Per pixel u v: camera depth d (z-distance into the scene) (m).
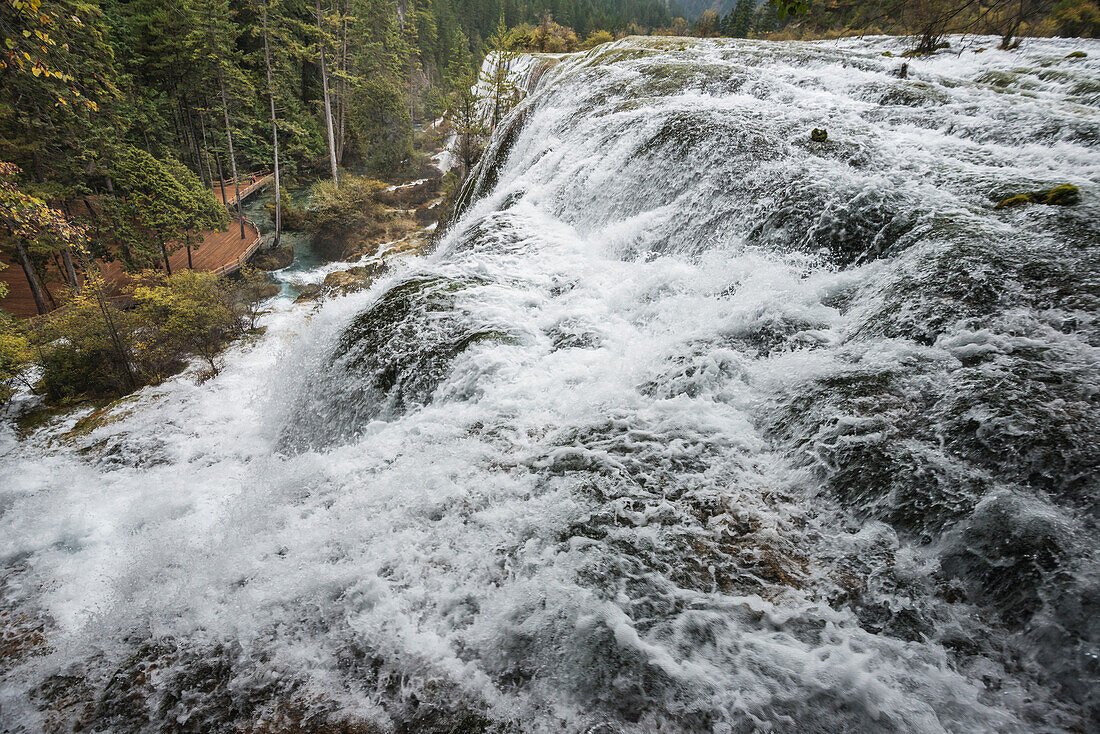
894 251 5.15
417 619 2.87
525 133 15.70
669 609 2.68
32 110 16.09
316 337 7.80
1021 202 5.02
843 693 2.20
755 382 4.31
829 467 3.34
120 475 6.96
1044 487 2.68
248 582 3.33
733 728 2.16
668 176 8.11
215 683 2.73
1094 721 1.97
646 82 12.91
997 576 2.48
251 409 8.99
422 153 41.19
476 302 6.56
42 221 10.55
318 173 36.56
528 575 3.00
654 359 4.88
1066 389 3.05
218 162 28.44
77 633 4.27
